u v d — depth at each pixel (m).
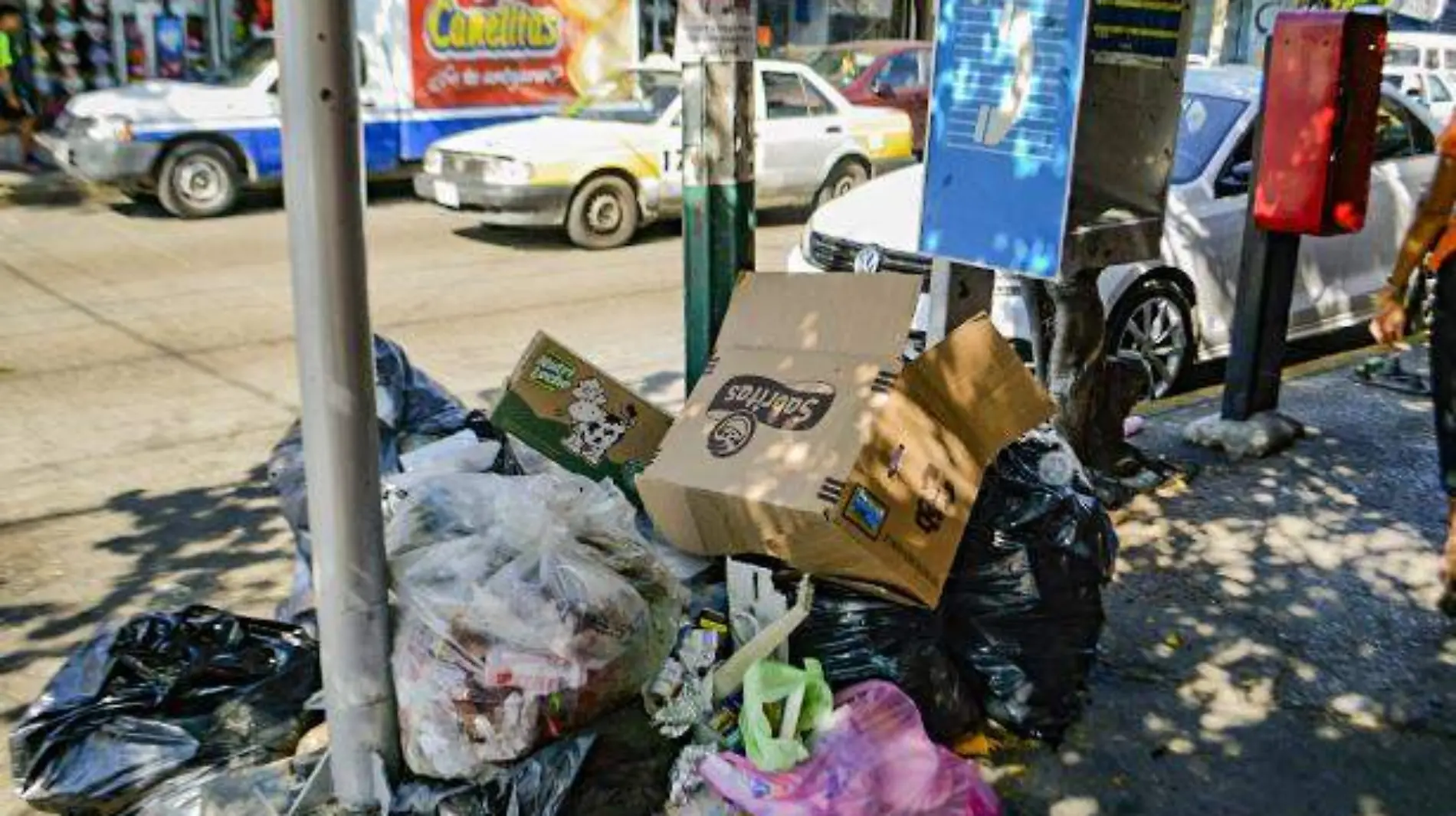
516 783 3.07
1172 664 4.12
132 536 5.29
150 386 7.25
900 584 3.41
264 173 12.98
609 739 3.18
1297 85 5.24
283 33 2.71
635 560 3.42
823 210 7.52
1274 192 5.43
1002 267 4.30
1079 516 3.69
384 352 4.55
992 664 3.62
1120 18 4.09
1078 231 4.18
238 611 4.67
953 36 4.27
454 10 14.28
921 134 15.59
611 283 10.14
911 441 3.51
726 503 3.52
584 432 4.16
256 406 6.94
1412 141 8.20
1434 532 5.09
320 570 3.01
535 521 3.25
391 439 4.34
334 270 2.81
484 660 3.07
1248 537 5.01
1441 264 4.29
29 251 10.99
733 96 4.25
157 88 12.71
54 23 16.17
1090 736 3.73
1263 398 5.95
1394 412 6.52
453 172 11.76
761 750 3.07
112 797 3.27
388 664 3.09
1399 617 4.43
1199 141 7.34
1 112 15.57
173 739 3.33
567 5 15.09
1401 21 21.50
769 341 3.85
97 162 12.30
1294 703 3.92
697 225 4.35
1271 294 5.77
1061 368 5.08
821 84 13.27
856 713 3.19
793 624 3.35
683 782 3.15
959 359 3.64
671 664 3.34
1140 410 6.70
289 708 3.45
